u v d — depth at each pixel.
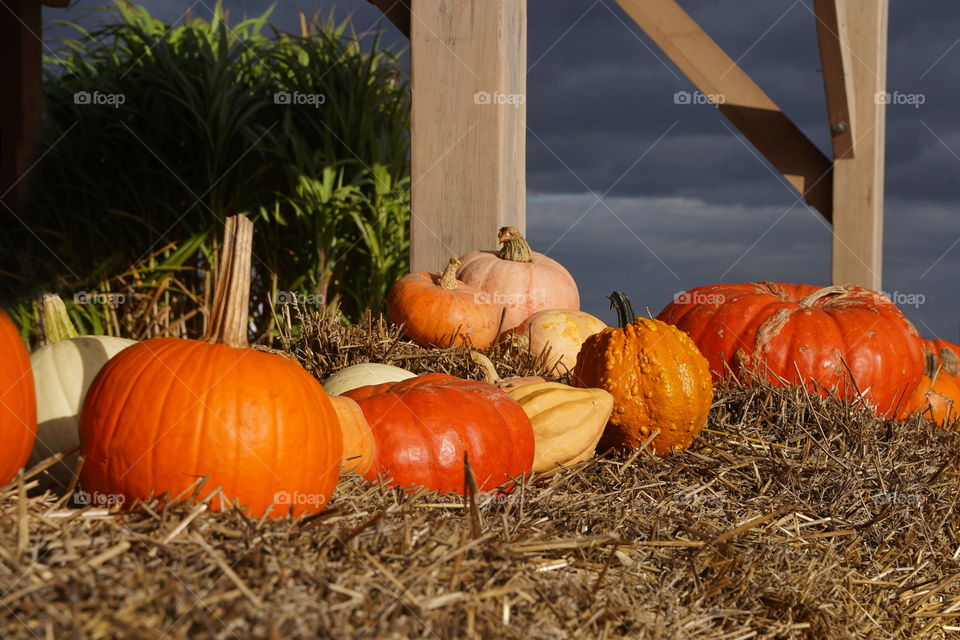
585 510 2.01
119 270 5.01
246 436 1.56
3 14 3.41
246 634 1.09
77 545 1.26
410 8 3.54
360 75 5.37
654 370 2.50
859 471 2.54
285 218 5.18
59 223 4.95
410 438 1.95
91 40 5.34
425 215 3.58
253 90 5.19
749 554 1.94
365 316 3.19
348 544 1.38
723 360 3.30
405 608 1.23
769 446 2.62
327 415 1.70
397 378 2.58
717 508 2.24
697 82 4.77
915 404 3.77
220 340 1.70
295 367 1.72
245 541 1.33
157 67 5.14
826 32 4.18
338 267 5.19
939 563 2.23
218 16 5.56
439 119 3.52
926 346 4.15
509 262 3.47
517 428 2.11
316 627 1.14
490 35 3.43
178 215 5.09
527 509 1.93
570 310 3.38
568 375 2.92
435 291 3.22
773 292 3.65
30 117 3.52
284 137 5.08
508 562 1.45
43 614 1.08
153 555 1.26
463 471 1.97
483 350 3.21
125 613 1.09
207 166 5.01
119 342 2.04
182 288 4.93
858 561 2.15
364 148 5.27
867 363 3.18
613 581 1.58
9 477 1.56
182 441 1.54
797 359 3.20
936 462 2.73
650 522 2.02
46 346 2.00
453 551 1.42
